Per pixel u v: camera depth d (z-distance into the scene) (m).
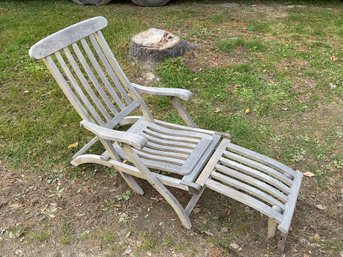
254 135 3.79
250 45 5.43
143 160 2.91
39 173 3.37
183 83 4.56
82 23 3.16
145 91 3.33
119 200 3.11
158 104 4.23
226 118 4.02
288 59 5.11
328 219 2.95
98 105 3.14
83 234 2.84
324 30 6.06
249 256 2.67
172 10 7.12
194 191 2.71
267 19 6.57
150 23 6.34
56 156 3.54
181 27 6.17
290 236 2.81
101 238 2.81
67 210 3.03
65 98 4.33
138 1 7.34
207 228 2.86
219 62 5.02
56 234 2.86
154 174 2.83
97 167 3.42
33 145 3.67
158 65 4.89
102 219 2.96
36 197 3.15
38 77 4.65
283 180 2.86
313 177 3.30
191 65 4.92
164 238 2.80
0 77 4.67
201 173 2.79
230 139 3.38
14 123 3.95
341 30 6.03
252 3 7.54
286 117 4.04
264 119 4.02
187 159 2.88
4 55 5.16
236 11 7.03
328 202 3.09
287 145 3.67
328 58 5.14
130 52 5.07
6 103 4.25
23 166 3.45
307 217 2.96
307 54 5.22
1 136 3.78
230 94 4.39
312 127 3.90
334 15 6.76
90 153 3.57
